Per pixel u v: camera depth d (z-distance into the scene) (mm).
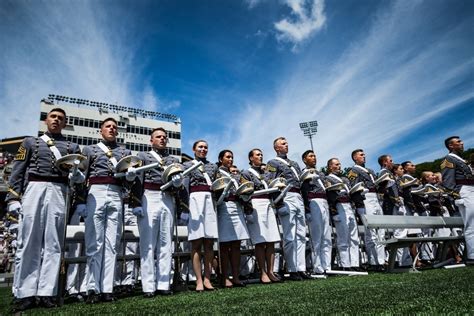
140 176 4473
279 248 6641
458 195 6352
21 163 3850
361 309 2045
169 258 4527
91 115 55625
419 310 1913
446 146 6816
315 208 6281
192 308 2592
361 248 7906
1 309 3490
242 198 5246
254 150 6293
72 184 3863
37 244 3760
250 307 2441
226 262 5125
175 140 62938
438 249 7379
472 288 2758
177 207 4676
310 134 31672
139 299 3840
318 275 5926
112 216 4199
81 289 4609
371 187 7438
